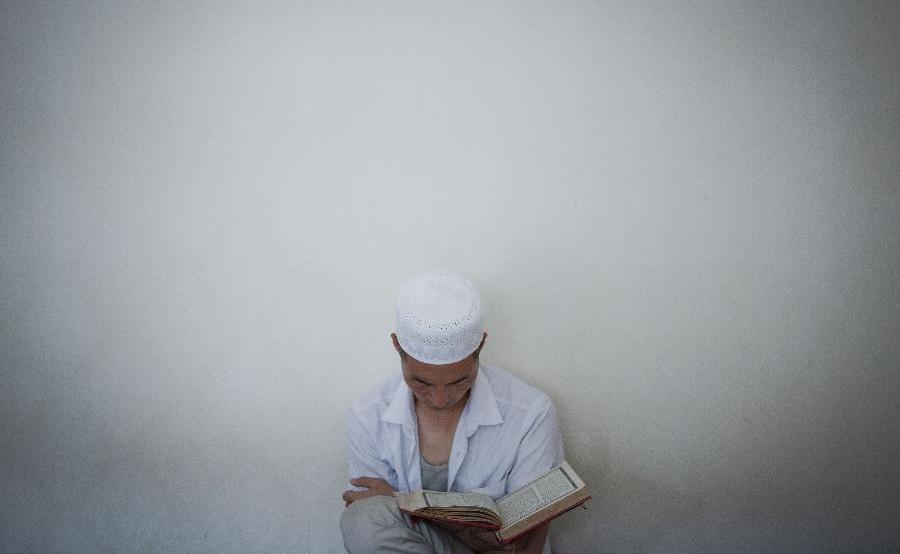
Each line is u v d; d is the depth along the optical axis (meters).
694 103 2.18
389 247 2.28
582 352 2.24
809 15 2.17
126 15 2.36
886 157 2.15
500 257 2.24
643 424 2.26
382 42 2.29
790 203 2.16
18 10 2.39
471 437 1.93
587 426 2.28
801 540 2.26
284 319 2.32
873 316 2.16
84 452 2.38
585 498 1.72
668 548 2.30
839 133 2.15
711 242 2.18
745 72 2.18
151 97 2.35
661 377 2.23
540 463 1.91
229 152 2.33
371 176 2.29
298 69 2.32
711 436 2.24
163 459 2.38
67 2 2.38
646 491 2.29
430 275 1.74
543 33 2.23
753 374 2.20
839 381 2.19
